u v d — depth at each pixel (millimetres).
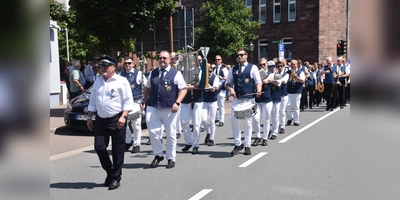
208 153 8812
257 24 28359
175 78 7391
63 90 20906
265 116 9438
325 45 31109
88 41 16484
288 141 9961
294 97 12703
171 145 7570
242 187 6176
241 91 8367
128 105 6348
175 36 14719
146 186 6402
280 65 10953
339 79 17422
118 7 12836
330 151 8602
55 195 6027
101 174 7289
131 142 9375
